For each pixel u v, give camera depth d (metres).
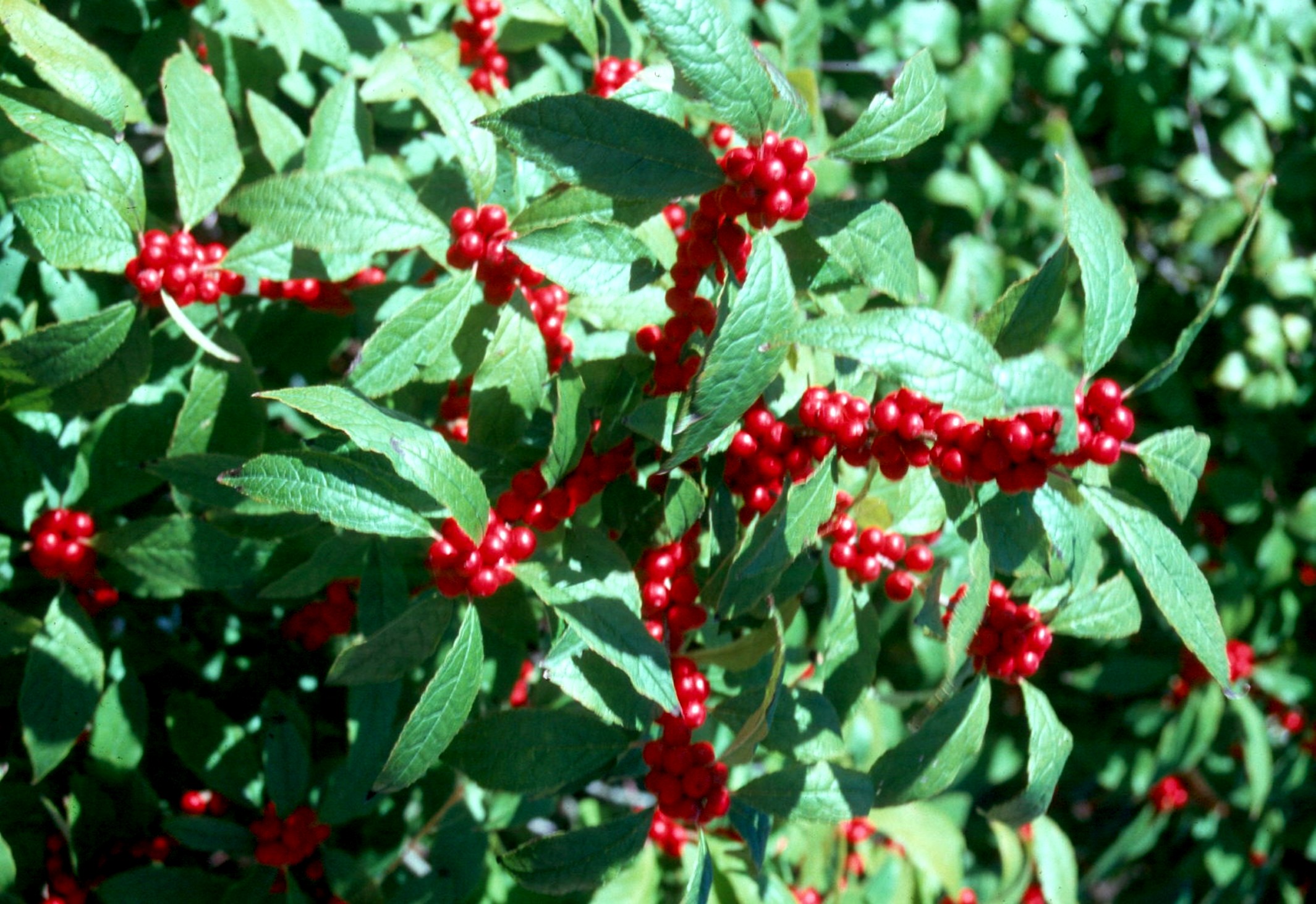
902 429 0.66
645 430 0.69
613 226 0.68
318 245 0.70
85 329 0.71
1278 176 1.22
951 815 1.17
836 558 0.73
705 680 0.72
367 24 0.85
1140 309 1.28
